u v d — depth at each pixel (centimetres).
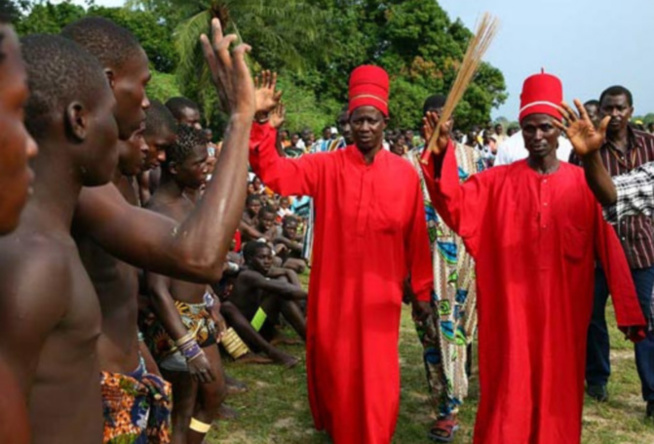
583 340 389
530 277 383
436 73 4416
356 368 406
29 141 101
